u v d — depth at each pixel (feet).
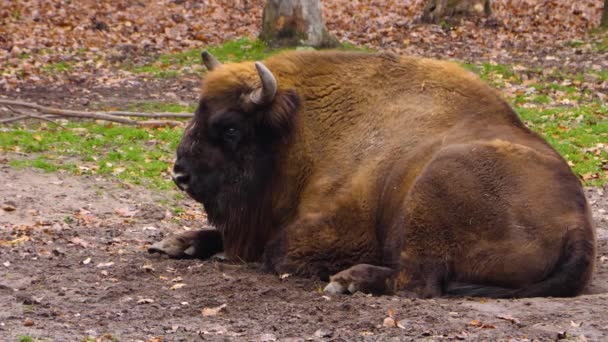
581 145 133.18
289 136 70.08
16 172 112.88
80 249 79.25
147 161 122.93
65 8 233.14
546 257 59.98
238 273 69.97
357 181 67.41
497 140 63.36
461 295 61.31
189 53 197.47
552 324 54.60
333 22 229.04
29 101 155.02
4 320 56.70
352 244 66.85
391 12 242.78
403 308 58.13
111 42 208.03
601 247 83.76
